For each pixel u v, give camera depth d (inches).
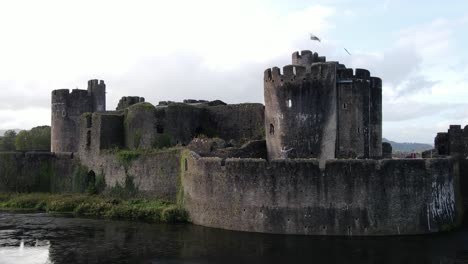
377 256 1473.9
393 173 1692.9
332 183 1690.5
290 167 1728.6
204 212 1931.6
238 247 1589.6
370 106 2304.4
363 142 2237.9
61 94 3435.0
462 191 2118.6
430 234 1713.8
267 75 2229.3
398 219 1692.9
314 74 2119.8
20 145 4852.4
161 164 2326.5
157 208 2178.9
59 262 1489.9
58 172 2888.8
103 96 3599.9
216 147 2295.8
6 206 2600.9
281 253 1513.3
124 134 2760.8
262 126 2728.8
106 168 2603.3
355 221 1679.4
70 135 3444.9
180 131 2785.4
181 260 1477.6
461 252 1508.4
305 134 2117.4
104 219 2196.1
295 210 1718.8
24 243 1737.2
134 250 1606.8
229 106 2844.5
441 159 1796.3
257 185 1772.9
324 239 1654.8
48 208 2470.5
